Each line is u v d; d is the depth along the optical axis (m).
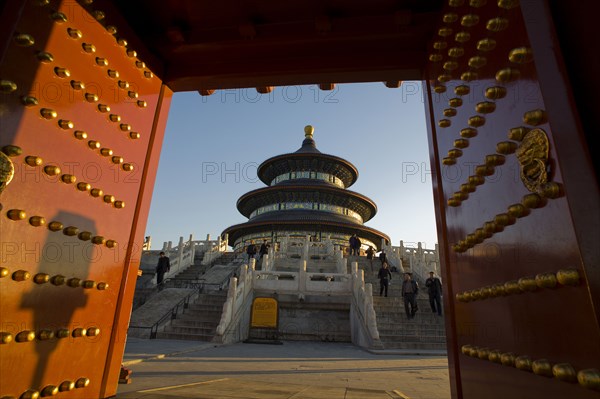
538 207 2.05
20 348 2.87
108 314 3.82
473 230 3.03
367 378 8.00
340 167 57.72
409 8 4.32
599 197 1.67
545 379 1.96
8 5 2.86
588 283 1.61
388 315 19.58
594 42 1.85
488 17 2.84
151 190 4.66
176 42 4.68
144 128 4.57
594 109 1.83
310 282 21.66
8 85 2.75
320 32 4.41
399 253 33.19
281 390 5.57
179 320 19.42
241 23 4.56
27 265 2.92
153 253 33.12
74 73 3.48
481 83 2.90
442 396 5.90
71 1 3.49
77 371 3.41
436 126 4.11
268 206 54.62
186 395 4.67
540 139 2.01
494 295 2.58
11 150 2.78
